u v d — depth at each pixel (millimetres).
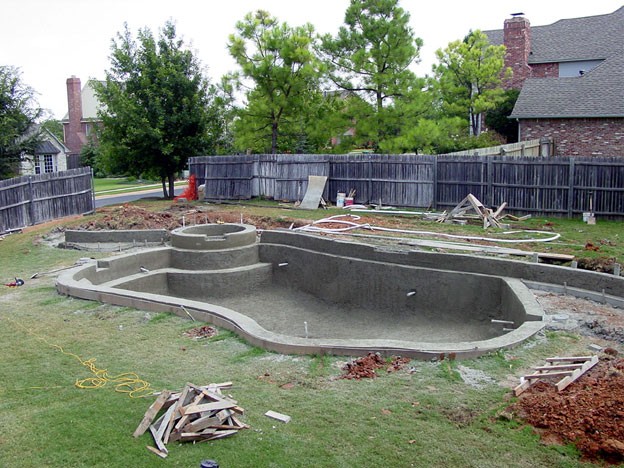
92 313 11320
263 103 27375
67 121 58062
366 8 25766
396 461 5957
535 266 12234
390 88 25859
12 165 29703
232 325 10133
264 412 7027
